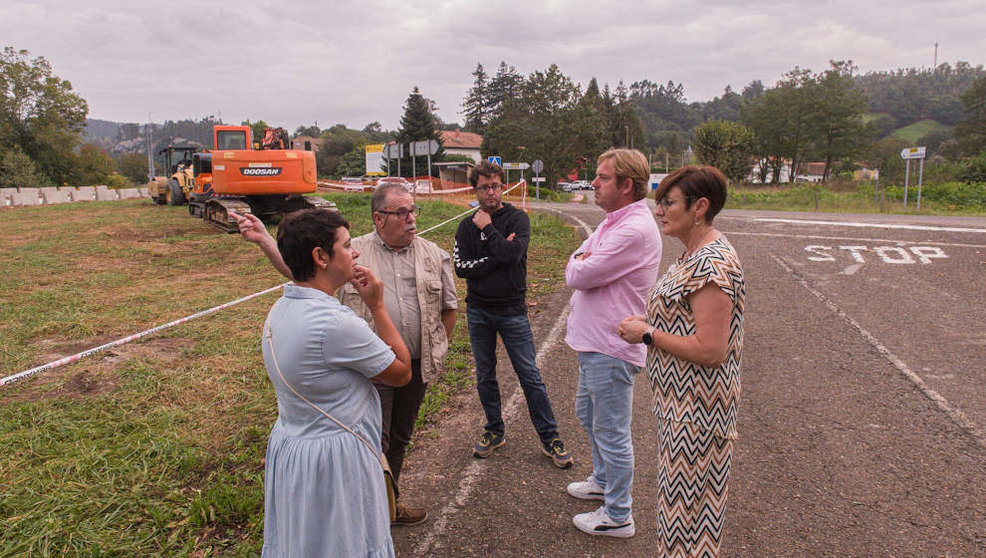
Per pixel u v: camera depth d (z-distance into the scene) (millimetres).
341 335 1917
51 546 2947
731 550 2846
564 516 3186
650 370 2361
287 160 14953
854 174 67438
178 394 4828
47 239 14125
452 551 2922
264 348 2021
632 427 4164
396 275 2891
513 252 3479
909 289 7656
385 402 2893
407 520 3133
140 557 2891
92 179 52375
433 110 95750
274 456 2035
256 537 3018
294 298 1982
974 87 63656
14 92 48031
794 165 66688
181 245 13172
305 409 1971
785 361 5289
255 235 2586
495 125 55500
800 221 13727
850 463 3574
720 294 2057
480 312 3678
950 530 2932
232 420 4367
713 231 2246
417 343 2926
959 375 4820
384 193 2783
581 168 59438
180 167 22828
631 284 2809
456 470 3682
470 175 3684
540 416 3697
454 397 4777
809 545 2863
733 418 2227
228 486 3379
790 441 3865
